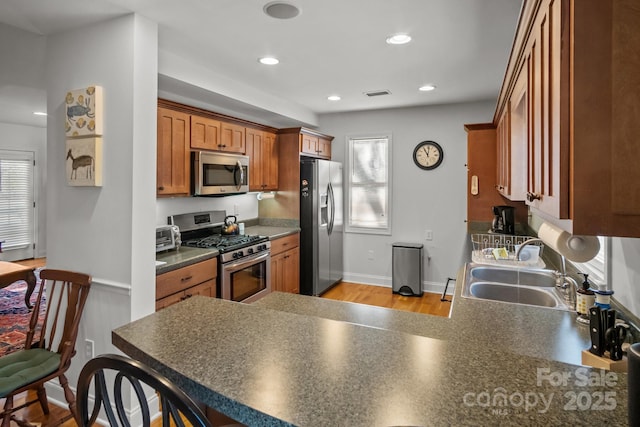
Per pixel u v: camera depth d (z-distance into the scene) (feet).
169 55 9.50
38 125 21.67
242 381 2.93
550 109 3.41
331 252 16.52
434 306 14.30
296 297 6.78
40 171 22.57
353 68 10.62
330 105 15.69
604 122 2.70
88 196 7.66
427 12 7.29
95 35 7.46
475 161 13.35
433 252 16.16
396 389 2.78
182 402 2.40
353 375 3.00
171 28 7.93
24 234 21.94
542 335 4.75
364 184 17.44
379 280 17.22
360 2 6.89
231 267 10.68
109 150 7.37
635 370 2.24
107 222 7.45
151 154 7.52
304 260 15.34
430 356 3.34
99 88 7.35
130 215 7.20
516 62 5.96
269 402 2.64
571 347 4.36
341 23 7.73
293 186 15.31
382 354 3.38
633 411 2.25
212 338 3.78
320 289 15.61
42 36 8.08
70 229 7.90
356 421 2.42
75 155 7.59
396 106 15.84
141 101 7.27
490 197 13.23
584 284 5.37
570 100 2.83
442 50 9.27
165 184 9.73
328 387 2.82
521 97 5.83
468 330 4.97
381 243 17.11
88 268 7.72
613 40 2.67
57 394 8.06
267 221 15.94
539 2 3.86
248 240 11.85
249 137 13.35
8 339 11.14
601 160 2.71
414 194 16.34
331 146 17.76
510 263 8.65
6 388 5.90
